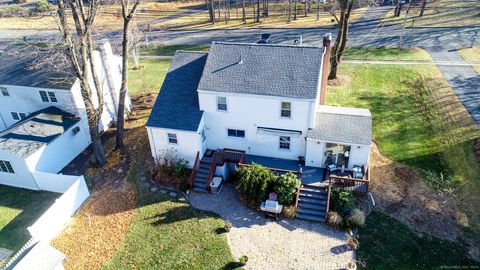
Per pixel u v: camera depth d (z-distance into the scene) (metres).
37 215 25.67
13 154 27.02
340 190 24.39
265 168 25.53
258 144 28.58
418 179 26.69
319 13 69.00
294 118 26.33
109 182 28.45
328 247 22.17
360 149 25.62
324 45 29.19
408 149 29.80
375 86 39.47
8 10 49.16
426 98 36.41
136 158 30.78
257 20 65.62
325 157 27.02
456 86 37.81
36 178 27.73
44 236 23.12
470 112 33.22
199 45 55.16
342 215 23.72
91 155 31.98
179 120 27.47
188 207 25.66
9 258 22.33
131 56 51.19
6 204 26.91
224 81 26.84
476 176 26.25
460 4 66.62
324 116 27.62
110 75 34.25
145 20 71.69
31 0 82.69
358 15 65.56
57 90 30.95
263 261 21.48
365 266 20.81
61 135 29.83
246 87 26.23
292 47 27.56
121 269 21.38
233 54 28.17
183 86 29.09
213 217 24.73
